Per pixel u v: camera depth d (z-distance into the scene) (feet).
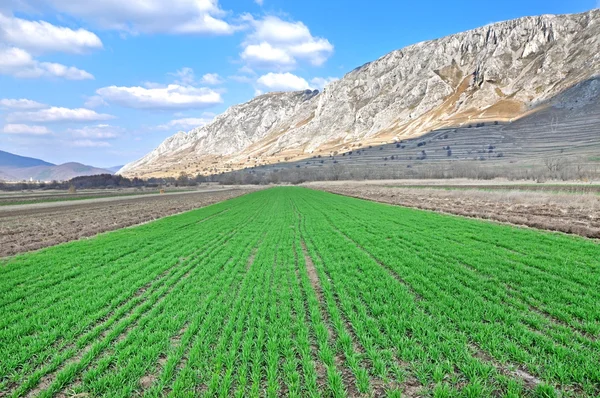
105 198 247.70
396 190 223.30
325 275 44.19
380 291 36.40
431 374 21.36
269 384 20.53
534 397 18.62
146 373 22.85
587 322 26.50
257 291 38.29
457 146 578.25
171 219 117.91
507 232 66.59
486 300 32.35
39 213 149.59
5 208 173.58
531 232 66.08
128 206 179.22
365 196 190.29
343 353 24.62
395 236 67.77
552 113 582.76
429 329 26.53
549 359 21.86
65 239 80.38
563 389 18.99
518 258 46.19
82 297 37.86
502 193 139.13
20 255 63.31
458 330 26.71
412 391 19.84
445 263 46.14
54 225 110.63
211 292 38.37
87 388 21.22
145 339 27.22
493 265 43.57
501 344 23.89
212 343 26.35
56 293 39.68
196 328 28.86
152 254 61.26
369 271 44.14
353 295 35.78
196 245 68.44
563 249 50.72
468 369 21.12
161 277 46.39
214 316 31.24
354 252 55.98
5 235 92.38
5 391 21.21
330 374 20.86
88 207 175.83
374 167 531.09
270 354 23.50
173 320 30.35
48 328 29.94
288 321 29.09
